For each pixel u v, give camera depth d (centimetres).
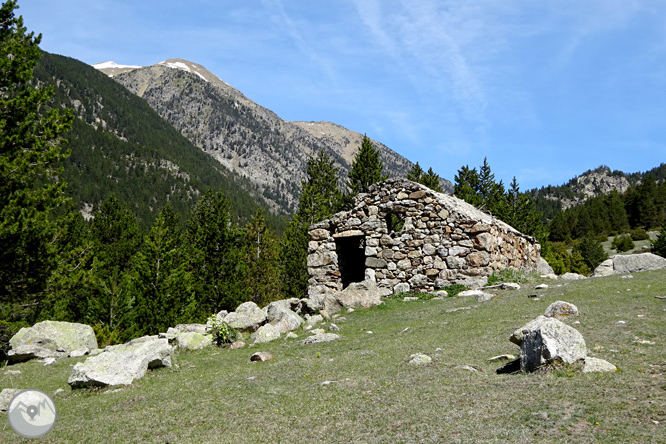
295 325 1825
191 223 5722
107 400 1077
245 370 1215
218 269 4344
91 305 3391
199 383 1127
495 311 1579
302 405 846
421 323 1595
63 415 981
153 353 1344
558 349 856
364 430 696
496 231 2536
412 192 2539
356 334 1578
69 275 2450
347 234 2633
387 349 1246
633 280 1844
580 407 679
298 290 4903
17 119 2231
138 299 3462
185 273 3822
